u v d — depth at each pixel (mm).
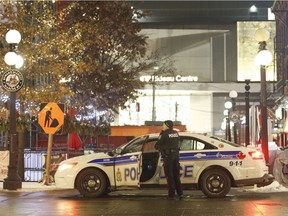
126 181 16047
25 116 23328
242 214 12062
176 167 15453
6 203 14742
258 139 27531
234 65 70750
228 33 71438
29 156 22969
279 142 35719
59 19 26719
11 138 19016
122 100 42062
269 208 13125
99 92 38969
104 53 39719
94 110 38562
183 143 16078
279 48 50469
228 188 15797
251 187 18484
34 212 12758
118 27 40062
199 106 70688
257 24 70125
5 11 24609
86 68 27016
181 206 13734
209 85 69688
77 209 13266
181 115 70688
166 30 71500
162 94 71000
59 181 16344
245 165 15805
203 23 72062
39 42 24797
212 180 15789
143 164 16031
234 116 36281
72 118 28953
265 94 18719
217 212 12484
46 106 20219
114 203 14586
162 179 15922
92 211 12844
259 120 27391
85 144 41875
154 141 16219
